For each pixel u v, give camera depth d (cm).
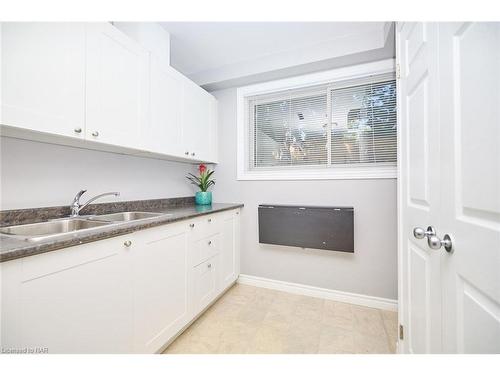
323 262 213
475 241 59
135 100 150
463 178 65
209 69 240
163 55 177
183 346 147
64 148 144
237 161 251
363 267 199
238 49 205
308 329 165
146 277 127
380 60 194
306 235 211
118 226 113
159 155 189
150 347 128
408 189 111
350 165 209
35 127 100
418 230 82
